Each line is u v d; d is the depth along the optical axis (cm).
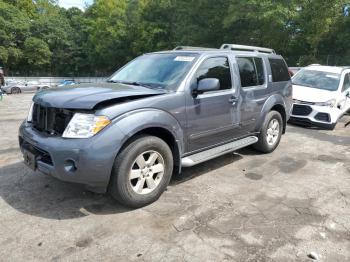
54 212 368
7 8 5288
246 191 440
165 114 389
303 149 665
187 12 3434
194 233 332
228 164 550
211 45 3288
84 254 295
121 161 353
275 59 627
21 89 3244
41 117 379
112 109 349
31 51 5331
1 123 915
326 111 873
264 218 367
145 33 4319
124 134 346
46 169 352
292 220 364
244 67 534
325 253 306
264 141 594
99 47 5362
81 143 331
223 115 479
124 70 511
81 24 6212
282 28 2595
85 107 338
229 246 312
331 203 412
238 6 2645
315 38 2381
